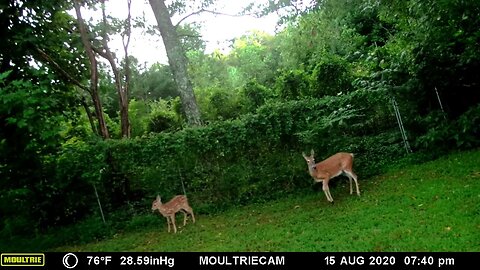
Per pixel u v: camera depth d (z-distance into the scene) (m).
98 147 9.73
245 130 10.06
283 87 14.86
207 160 10.20
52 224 9.92
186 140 9.98
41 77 9.98
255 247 6.58
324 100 10.38
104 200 10.15
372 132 11.16
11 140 8.54
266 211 8.99
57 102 9.76
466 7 8.77
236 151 10.21
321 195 9.30
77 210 10.09
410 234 5.73
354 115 9.59
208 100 18.66
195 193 10.23
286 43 17.03
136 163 10.00
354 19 17.11
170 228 9.12
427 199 7.07
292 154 10.20
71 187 9.81
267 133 10.09
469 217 5.83
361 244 5.79
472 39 9.42
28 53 10.78
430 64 10.03
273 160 10.23
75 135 11.88
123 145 9.91
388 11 10.97
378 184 8.94
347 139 10.34
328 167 8.52
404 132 10.41
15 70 10.37
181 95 12.13
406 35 11.08
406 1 10.20
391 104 10.64
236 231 7.80
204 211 9.95
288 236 6.86
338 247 5.85
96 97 11.84
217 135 10.12
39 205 9.63
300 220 7.69
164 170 10.04
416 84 10.23
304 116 10.19
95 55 12.61
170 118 19.39
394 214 6.75
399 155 10.37
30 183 9.20
